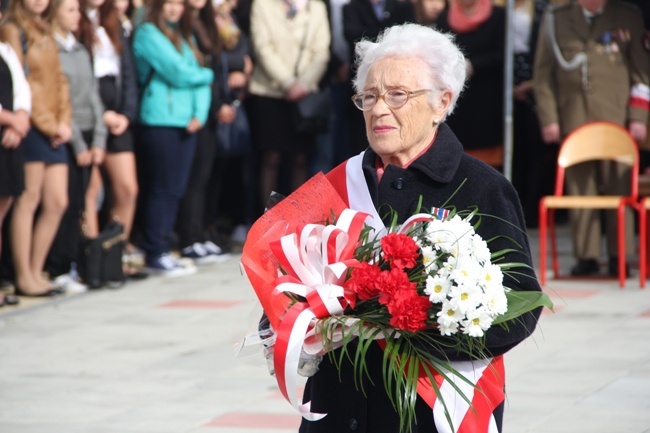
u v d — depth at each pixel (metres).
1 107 20.31
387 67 8.34
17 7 21.42
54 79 21.80
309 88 28.59
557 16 25.16
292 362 7.50
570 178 24.73
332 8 29.81
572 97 24.91
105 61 23.66
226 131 27.67
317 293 7.59
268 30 28.53
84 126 23.11
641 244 23.22
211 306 21.94
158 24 24.61
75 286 23.47
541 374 16.11
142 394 15.59
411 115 8.31
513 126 31.44
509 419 13.88
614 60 24.67
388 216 8.34
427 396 7.78
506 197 8.27
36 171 21.78
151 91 24.77
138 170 26.69
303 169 29.67
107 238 23.69
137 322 20.45
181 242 27.50
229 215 31.48
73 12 22.52
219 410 14.73
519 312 7.64
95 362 17.47
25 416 14.52
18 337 19.22
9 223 22.78
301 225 8.04
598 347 17.77
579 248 24.88
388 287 7.45
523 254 8.07
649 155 30.70
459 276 7.38
